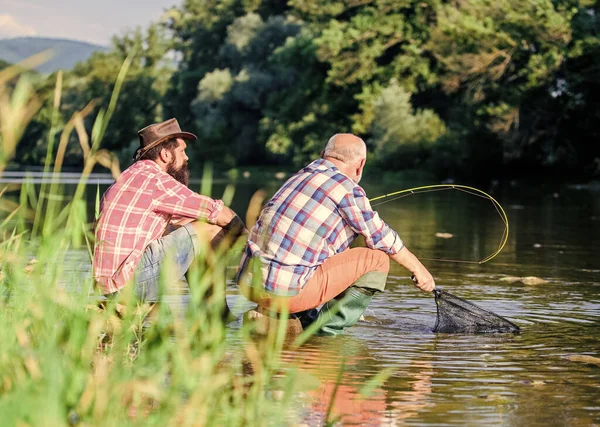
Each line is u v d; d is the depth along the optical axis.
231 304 6.01
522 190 31.78
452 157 38.97
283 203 5.14
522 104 36.28
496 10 36.25
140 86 65.62
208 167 3.25
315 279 5.12
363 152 5.32
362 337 5.10
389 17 44.06
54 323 3.22
